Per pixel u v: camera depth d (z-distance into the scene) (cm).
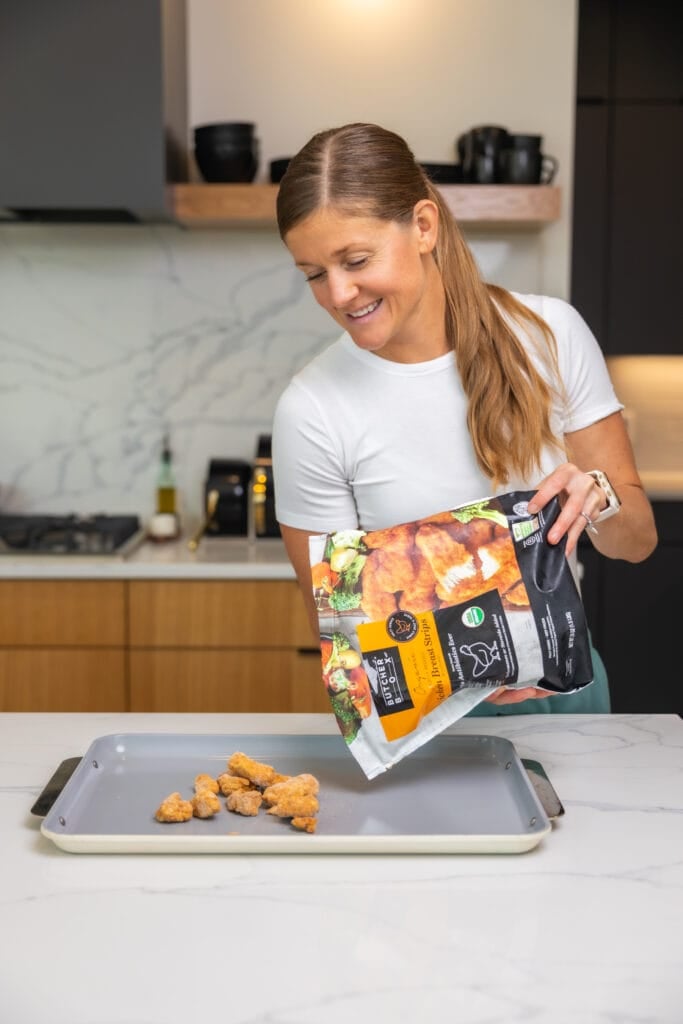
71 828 126
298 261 141
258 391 344
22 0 284
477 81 329
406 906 111
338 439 163
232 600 292
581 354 168
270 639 293
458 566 135
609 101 356
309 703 296
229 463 331
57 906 111
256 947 104
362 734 134
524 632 134
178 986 97
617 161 358
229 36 328
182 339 342
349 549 136
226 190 301
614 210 360
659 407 398
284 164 302
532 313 164
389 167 137
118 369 343
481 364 157
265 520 325
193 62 329
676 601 350
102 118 287
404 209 138
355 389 162
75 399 344
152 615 293
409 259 141
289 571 290
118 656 294
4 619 293
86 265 339
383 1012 94
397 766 146
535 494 140
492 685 136
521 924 108
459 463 163
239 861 121
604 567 349
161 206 290
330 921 108
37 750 155
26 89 287
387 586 135
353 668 134
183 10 320
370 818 130
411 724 134
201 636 293
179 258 339
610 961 101
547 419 161
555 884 116
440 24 328
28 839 127
